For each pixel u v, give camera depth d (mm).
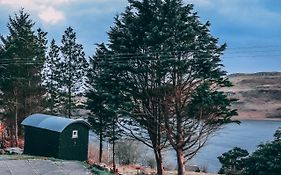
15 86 43094
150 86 31047
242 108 153250
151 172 35625
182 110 30500
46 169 23016
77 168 24078
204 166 44438
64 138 27562
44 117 30016
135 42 30781
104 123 34438
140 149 45125
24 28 45688
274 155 31656
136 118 31938
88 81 37062
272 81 184125
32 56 44219
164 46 28828
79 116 47500
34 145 29141
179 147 30594
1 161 24156
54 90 49844
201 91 27844
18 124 45562
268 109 149375
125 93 31156
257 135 79000
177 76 30344
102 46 32844
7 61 42344
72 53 50750
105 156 42375
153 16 30531
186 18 30719
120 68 29938
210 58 29672
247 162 33344
